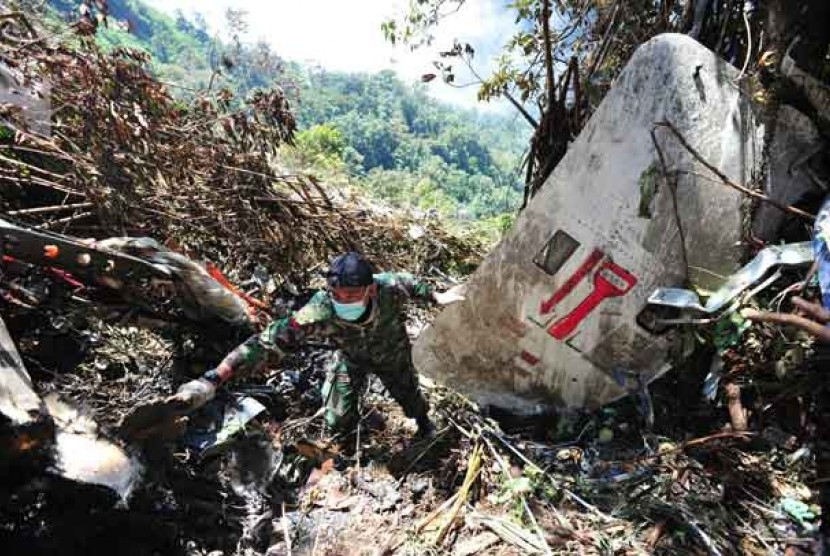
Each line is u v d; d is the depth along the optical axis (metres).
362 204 5.82
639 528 2.65
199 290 3.19
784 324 2.35
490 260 3.10
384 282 2.81
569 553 2.54
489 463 3.08
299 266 4.45
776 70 2.89
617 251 2.96
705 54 2.79
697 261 2.99
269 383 3.57
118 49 3.81
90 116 3.44
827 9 2.80
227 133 4.18
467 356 3.36
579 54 4.19
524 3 4.09
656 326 3.09
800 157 2.97
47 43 3.62
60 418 2.24
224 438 2.92
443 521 2.74
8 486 1.94
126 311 3.21
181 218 3.87
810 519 2.66
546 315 3.15
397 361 2.98
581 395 3.34
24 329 3.01
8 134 3.31
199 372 3.30
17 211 3.24
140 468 2.29
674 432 3.21
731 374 3.12
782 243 2.94
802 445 2.95
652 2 3.80
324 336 2.82
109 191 3.45
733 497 2.80
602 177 2.88
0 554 1.98
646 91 2.79
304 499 2.92
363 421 3.45
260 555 2.63
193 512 2.63
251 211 4.16
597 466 3.02
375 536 2.71
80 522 2.10
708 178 2.86
